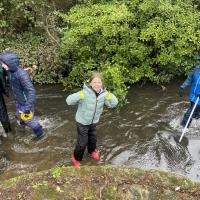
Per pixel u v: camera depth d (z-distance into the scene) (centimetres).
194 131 322
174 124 331
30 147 306
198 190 215
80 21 376
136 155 297
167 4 388
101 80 255
